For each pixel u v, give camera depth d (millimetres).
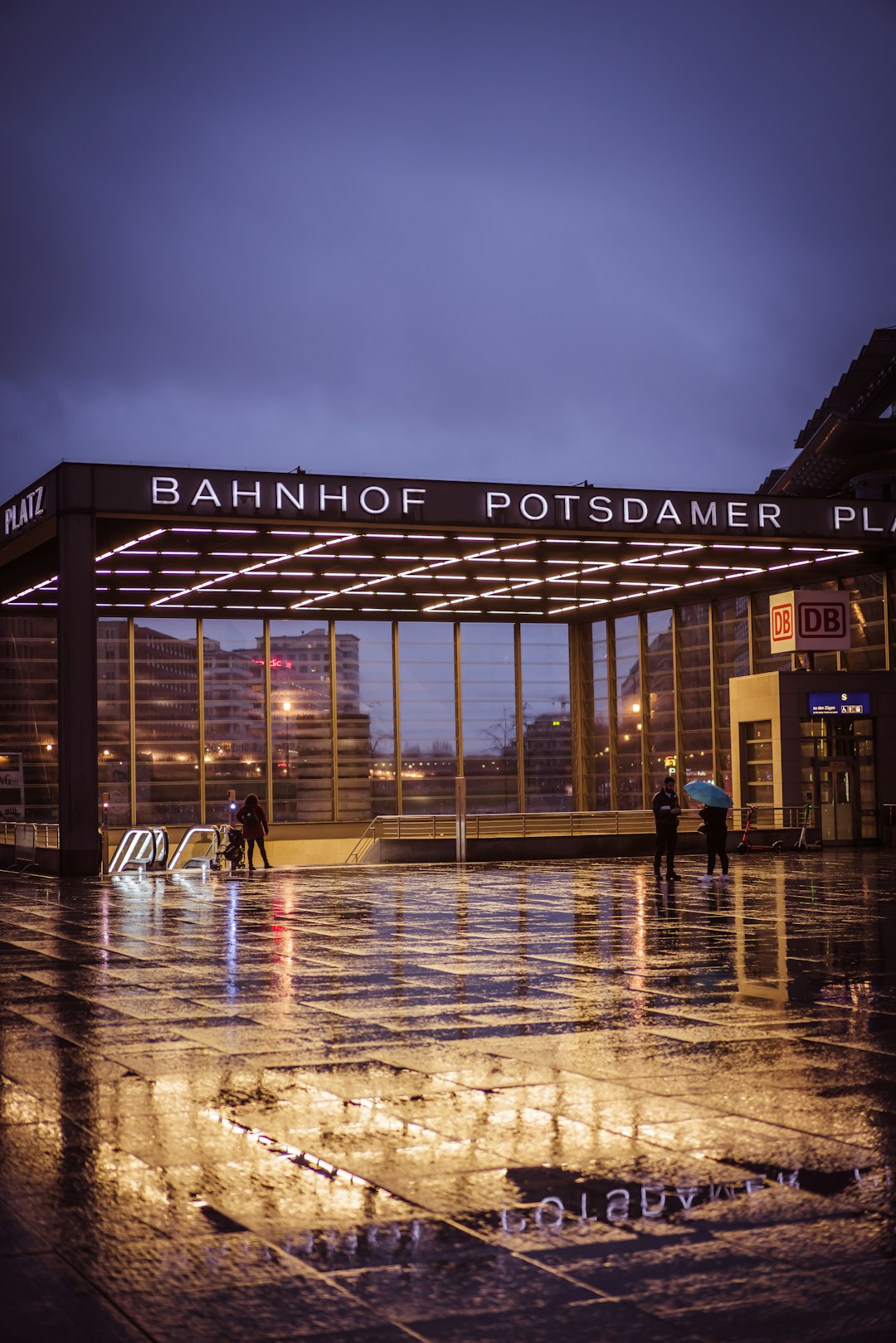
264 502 29141
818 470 47750
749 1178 6602
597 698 50500
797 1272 5328
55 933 18188
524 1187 6473
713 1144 7238
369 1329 4805
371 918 19875
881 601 38406
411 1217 6039
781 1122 7699
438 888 25422
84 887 26750
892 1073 9000
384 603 47500
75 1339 4715
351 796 48656
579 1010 11602
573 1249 5605
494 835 42719
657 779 47750
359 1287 5203
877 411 45938
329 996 12516
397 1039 10312
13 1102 8297
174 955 15727
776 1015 11320
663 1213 6070
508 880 27359
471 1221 5973
